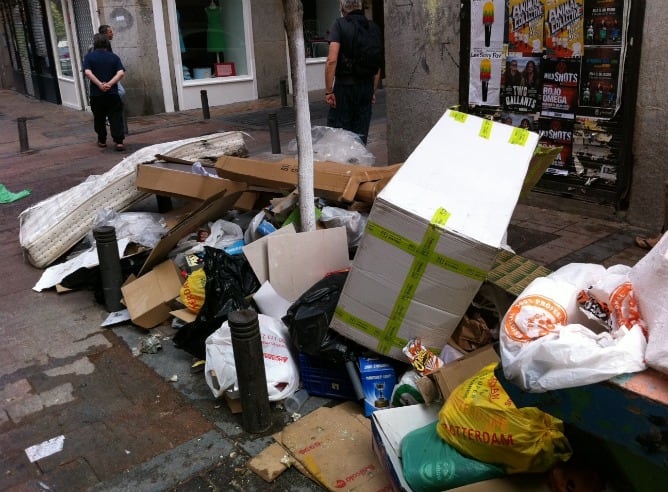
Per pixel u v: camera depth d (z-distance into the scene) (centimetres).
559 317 224
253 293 388
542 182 607
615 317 215
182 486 289
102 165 955
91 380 379
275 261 389
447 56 660
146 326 430
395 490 259
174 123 1266
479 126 336
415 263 297
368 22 673
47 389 373
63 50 1555
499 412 238
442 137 331
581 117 560
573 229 555
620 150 539
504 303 320
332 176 455
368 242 301
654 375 194
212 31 1445
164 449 314
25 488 293
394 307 309
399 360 321
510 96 609
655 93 511
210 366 337
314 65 1572
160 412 344
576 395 203
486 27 609
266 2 1462
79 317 461
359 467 284
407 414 284
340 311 319
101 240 447
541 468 234
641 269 212
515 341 220
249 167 501
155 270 450
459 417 247
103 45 1019
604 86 536
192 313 403
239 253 451
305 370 342
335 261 399
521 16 579
